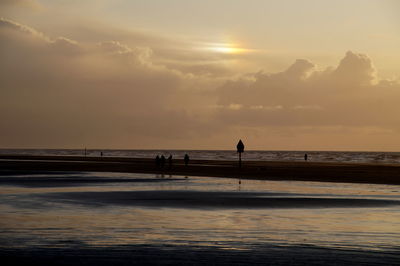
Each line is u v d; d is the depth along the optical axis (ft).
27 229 49.37
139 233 47.44
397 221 56.49
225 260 36.52
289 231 49.14
